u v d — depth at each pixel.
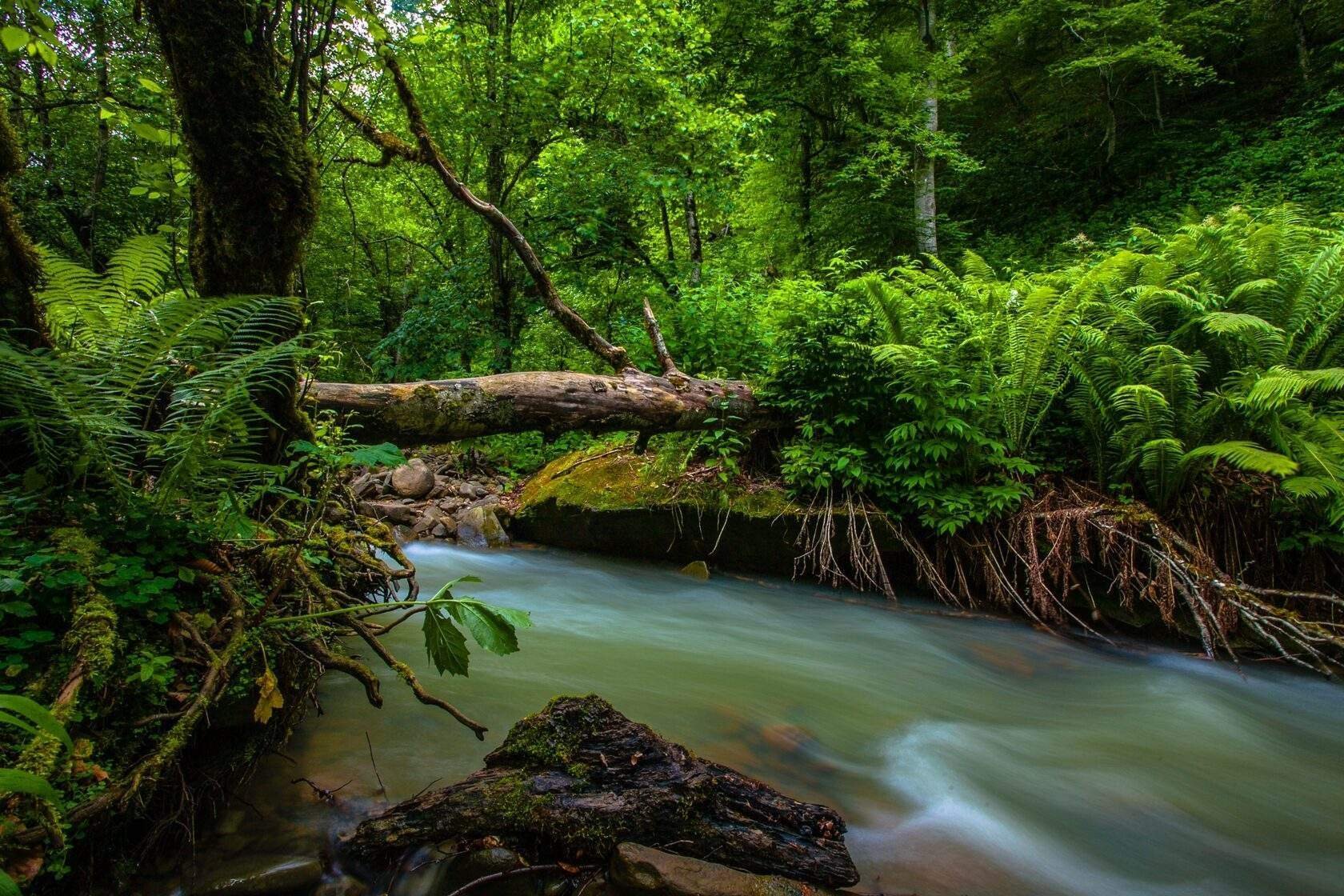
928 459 4.94
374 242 11.95
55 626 1.79
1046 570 4.58
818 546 5.09
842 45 11.27
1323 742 3.18
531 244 8.12
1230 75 14.31
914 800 2.47
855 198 12.25
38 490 2.12
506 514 6.30
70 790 1.52
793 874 1.85
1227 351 4.64
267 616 2.22
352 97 4.96
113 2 5.31
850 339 5.13
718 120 8.14
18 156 2.31
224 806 2.03
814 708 3.22
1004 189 14.57
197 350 2.40
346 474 3.49
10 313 2.30
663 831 1.89
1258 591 4.04
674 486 5.53
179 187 2.87
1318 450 3.81
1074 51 14.38
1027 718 3.30
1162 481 4.41
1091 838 2.34
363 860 1.86
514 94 7.79
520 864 1.83
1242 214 5.89
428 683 3.03
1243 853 2.33
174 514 2.31
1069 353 4.70
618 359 5.08
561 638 3.89
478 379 4.25
